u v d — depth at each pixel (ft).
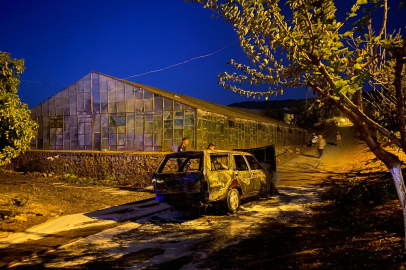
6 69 32.65
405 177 28.68
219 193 25.13
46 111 71.10
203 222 24.03
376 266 13.12
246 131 79.87
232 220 24.30
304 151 94.22
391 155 12.74
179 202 24.93
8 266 15.58
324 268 13.60
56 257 16.89
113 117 64.49
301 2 9.87
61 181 52.13
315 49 10.83
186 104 57.72
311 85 12.03
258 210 27.63
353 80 9.42
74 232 22.06
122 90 63.87
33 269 15.19
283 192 36.60
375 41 9.97
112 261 16.11
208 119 61.21
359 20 9.50
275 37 10.97
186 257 16.40
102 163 57.00
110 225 23.89
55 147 69.92
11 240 20.18
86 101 67.36
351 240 17.16
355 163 60.95
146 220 25.41
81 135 67.56
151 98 61.05
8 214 26.40
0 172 62.54
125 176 53.16
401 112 11.04
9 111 29.48
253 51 11.54
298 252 16.08
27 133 30.27
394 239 16.30
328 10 9.54
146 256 16.78
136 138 62.03
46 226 23.79
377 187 27.73
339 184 39.78
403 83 20.71
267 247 17.37
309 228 20.84
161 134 59.77
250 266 14.70
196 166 36.40
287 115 174.81
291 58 11.43
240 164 30.66
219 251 17.12
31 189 40.98
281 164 66.64
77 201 34.14
